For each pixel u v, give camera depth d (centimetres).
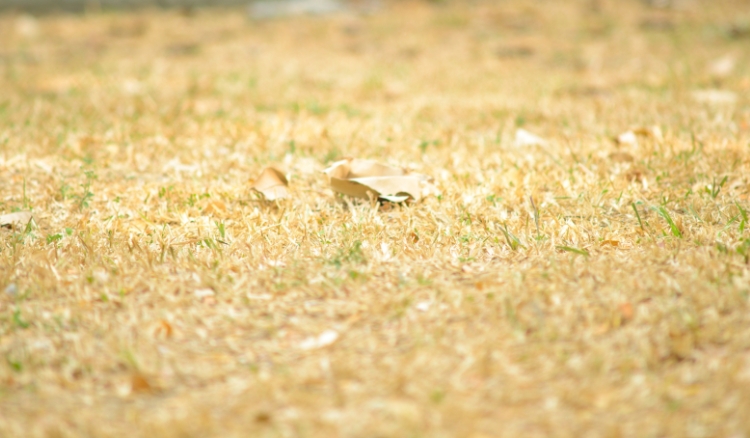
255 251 989
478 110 1792
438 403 673
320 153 1446
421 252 977
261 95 1984
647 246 972
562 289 857
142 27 3150
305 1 3531
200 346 785
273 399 691
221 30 3059
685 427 641
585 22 3044
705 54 2453
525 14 3216
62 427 659
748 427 636
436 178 1284
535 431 642
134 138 1549
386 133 1576
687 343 739
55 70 2359
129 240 1049
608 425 645
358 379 716
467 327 796
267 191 1188
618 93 1939
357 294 873
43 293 893
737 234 991
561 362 729
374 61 2484
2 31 3117
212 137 1562
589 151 1409
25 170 1350
